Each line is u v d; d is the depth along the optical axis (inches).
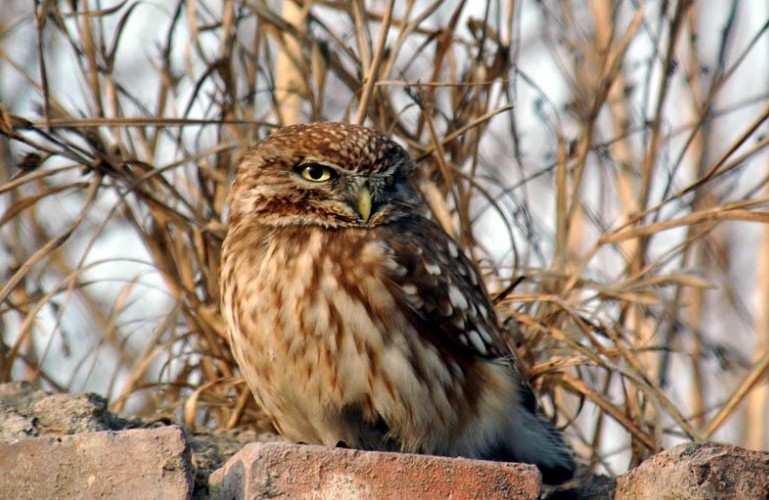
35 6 377.1
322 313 339.0
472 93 425.1
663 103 425.4
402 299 346.3
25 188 475.5
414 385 342.0
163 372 407.8
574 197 417.4
